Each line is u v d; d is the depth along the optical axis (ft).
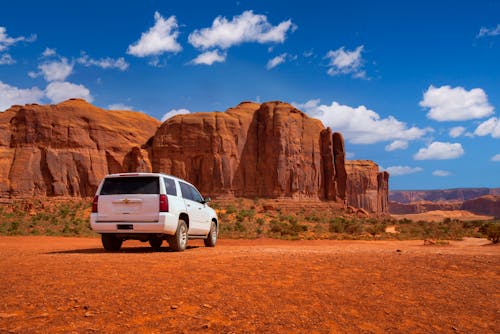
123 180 36.47
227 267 22.77
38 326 13.52
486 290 19.65
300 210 330.75
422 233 162.61
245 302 16.46
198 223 42.04
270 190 352.08
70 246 56.59
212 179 341.21
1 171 290.56
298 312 15.65
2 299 16.07
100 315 14.58
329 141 385.70
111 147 330.75
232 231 148.66
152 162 343.05
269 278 20.31
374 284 19.93
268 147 357.20
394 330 14.46
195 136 346.33
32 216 198.90
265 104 372.38
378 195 613.52
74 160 311.06
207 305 15.92
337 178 392.27
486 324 15.38
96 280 19.11
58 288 17.63
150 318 14.49
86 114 328.49
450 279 21.49
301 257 27.35
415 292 18.92
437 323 15.26
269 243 90.99
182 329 13.69
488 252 40.24
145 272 21.09
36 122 308.81
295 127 369.71
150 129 384.06
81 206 277.44
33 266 23.02
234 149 352.69
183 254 30.81
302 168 366.02
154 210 35.29
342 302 17.03
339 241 103.09
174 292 17.37
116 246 39.04
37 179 297.74
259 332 13.70
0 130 303.68
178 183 39.42
